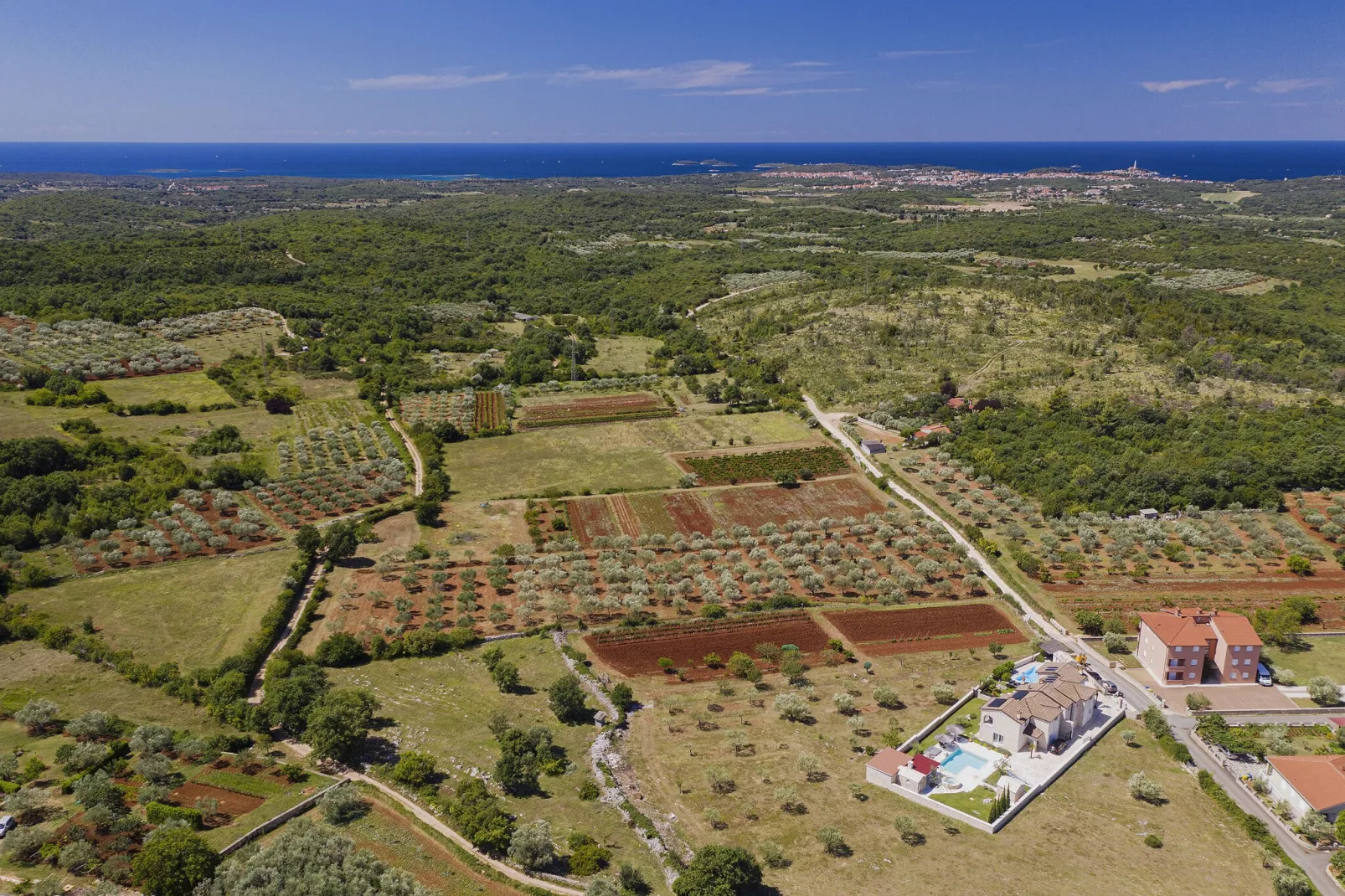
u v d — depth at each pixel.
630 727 97.44
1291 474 162.12
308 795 82.81
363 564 135.12
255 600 121.50
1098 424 187.12
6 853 70.94
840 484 171.25
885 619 121.81
